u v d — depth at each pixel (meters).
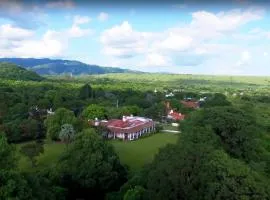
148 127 116.62
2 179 34.66
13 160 40.41
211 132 48.78
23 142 96.62
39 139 100.62
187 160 38.00
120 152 84.56
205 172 36.66
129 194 42.75
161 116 144.25
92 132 60.50
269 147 56.75
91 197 54.72
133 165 71.25
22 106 120.19
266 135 63.00
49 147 89.94
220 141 49.19
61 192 47.28
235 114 52.84
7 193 33.16
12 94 142.88
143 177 47.72
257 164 45.44
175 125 135.38
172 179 37.03
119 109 134.38
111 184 54.25
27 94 155.38
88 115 123.00
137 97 173.75
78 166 54.59
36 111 127.50
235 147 49.53
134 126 110.56
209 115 54.28
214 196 34.72
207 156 38.47
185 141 46.75
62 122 97.75
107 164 54.72
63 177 53.44
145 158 78.12
